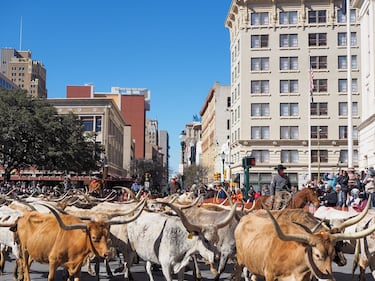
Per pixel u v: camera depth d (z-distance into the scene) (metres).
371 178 18.36
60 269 13.24
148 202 12.74
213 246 9.46
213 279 11.99
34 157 49.09
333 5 65.31
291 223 8.31
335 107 64.75
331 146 64.44
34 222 9.95
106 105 85.00
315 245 6.93
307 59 65.50
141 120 167.12
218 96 93.56
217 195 22.09
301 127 65.00
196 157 140.38
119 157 105.12
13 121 47.62
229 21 73.75
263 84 66.00
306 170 64.19
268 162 64.94
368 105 39.44
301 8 65.81
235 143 68.56
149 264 10.49
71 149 50.34
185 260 9.82
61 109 84.88
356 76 64.56
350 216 11.81
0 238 11.46
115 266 14.07
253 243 8.37
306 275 7.33
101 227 9.16
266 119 65.44
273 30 66.12
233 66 72.56
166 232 9.80
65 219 9.61
